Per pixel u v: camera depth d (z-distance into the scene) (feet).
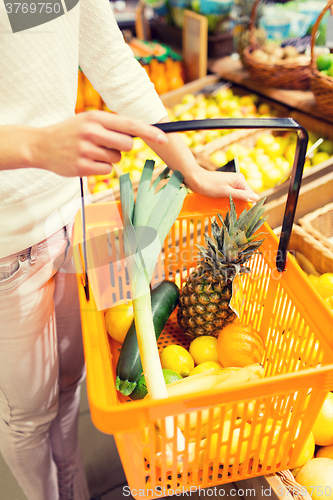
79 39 2.87
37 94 2.31
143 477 2.39
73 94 2.67
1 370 2.96
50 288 3.03
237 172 3.43
